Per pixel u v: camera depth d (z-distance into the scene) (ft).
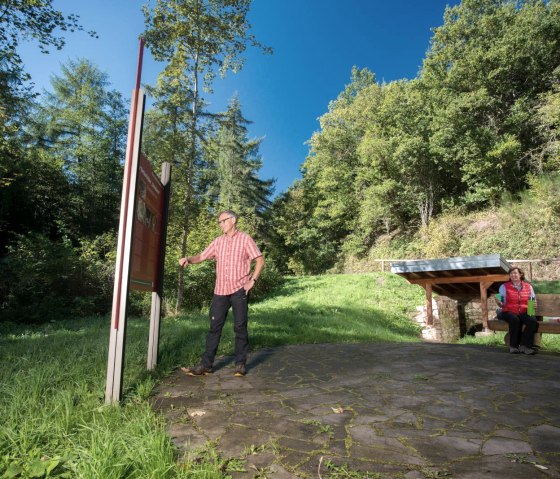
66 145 86.38
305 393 11.05
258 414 9.20
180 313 38.65
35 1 33.78
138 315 40.50
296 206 137.28
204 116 40.96
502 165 75.31
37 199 72.38
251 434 7.93
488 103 75.10
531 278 51.31
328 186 122.83
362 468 6.38
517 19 77.51
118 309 9.95
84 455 6.31
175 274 42.65
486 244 68.64
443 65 87.61
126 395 10.44
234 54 39.14
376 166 98.27
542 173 69.21
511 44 76.02
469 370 13.80
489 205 80.74
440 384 11.82
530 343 17.89
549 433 7.85
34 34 35.91
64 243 45.14
